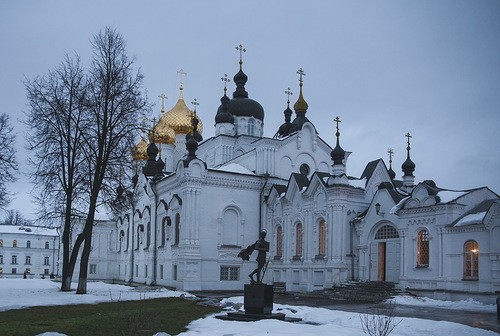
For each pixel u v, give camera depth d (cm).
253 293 2336
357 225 4419
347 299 3788
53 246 12019
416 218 3775
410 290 3709
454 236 3481
